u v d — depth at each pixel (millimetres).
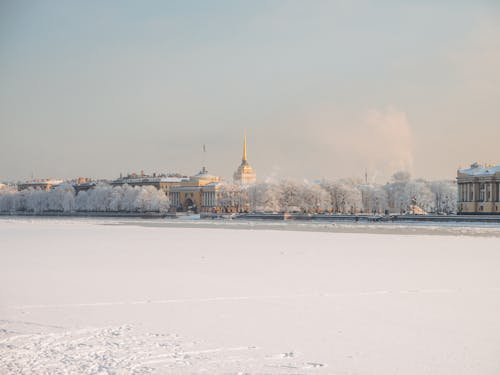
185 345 34562
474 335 36625
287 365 31188
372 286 54156
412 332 37312
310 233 147375
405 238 124750
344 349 33812
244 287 53875
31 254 86500
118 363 31391
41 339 35656
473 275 61438
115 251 91438
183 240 118625
